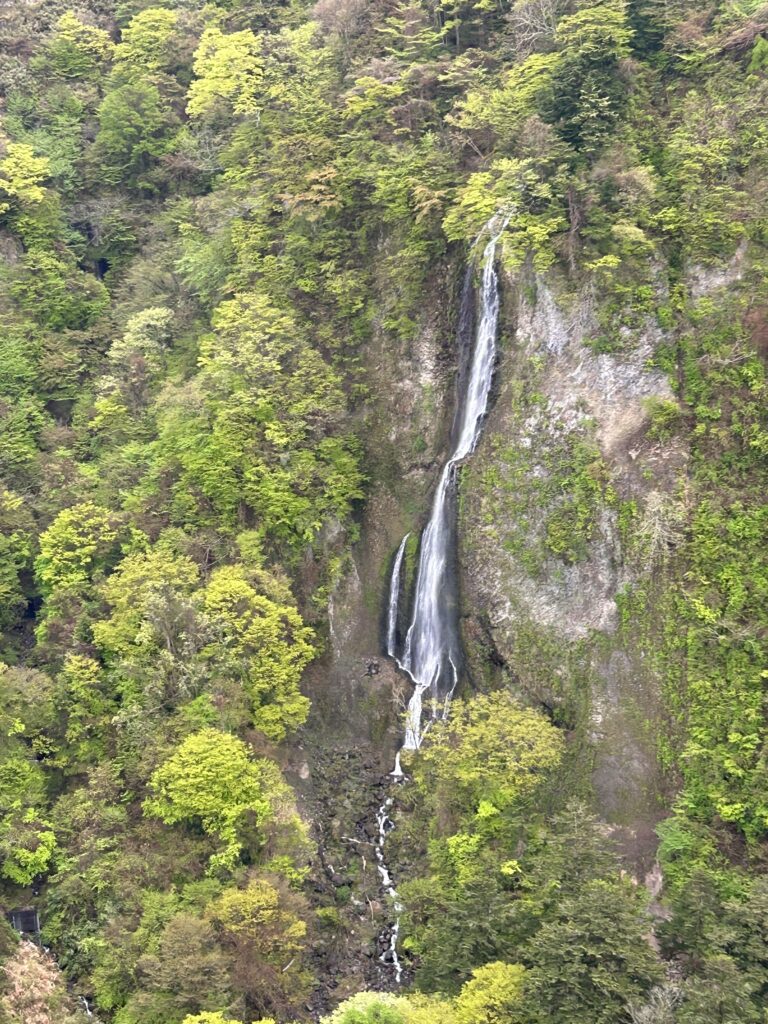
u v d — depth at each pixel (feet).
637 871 120.06
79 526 154.20
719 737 119.34
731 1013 80.84
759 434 128.57
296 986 110.32
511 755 122.72
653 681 127.54
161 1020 100.12
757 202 140.26
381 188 168.66
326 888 128.67
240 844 117.19
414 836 134.21
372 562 166.71
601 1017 83.76
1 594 156.35
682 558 128.36
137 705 127.54
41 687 134.21
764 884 97.09
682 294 139.95
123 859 117.60
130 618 136.77
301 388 162.50
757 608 121.90
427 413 168.76
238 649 132.26
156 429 176.45
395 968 119.44
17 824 121.49
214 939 105.70
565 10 175.73
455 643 152.97
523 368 149.89
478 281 159.63
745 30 155.63
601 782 127.13
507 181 150.10
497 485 148.87
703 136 149.18
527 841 118.93
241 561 148.05
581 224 146.30
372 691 157.58
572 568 137.80
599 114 150.30
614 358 140.56
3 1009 100.83
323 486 161.89
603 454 138.21
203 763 117.39
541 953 90.43
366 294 175.52
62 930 116.16
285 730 142.20
